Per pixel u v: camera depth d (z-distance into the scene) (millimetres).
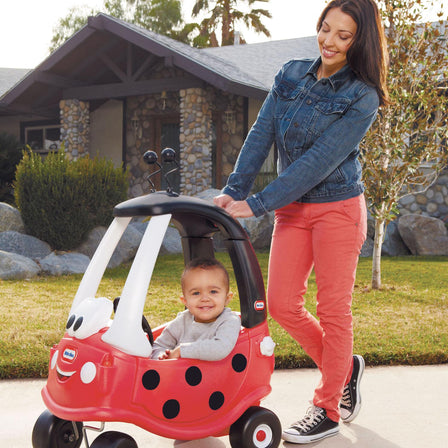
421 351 4273
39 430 2477
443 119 7473
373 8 2643
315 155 2654
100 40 14008
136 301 2307
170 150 2619
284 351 4180
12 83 21531
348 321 2846
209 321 2686
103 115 16578
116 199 10438
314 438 2850
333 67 2766
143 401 2273
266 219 11555
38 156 9922
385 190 7051
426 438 2932
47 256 9188
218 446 2857
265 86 13281
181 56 12844
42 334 4727
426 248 11828
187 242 2877
